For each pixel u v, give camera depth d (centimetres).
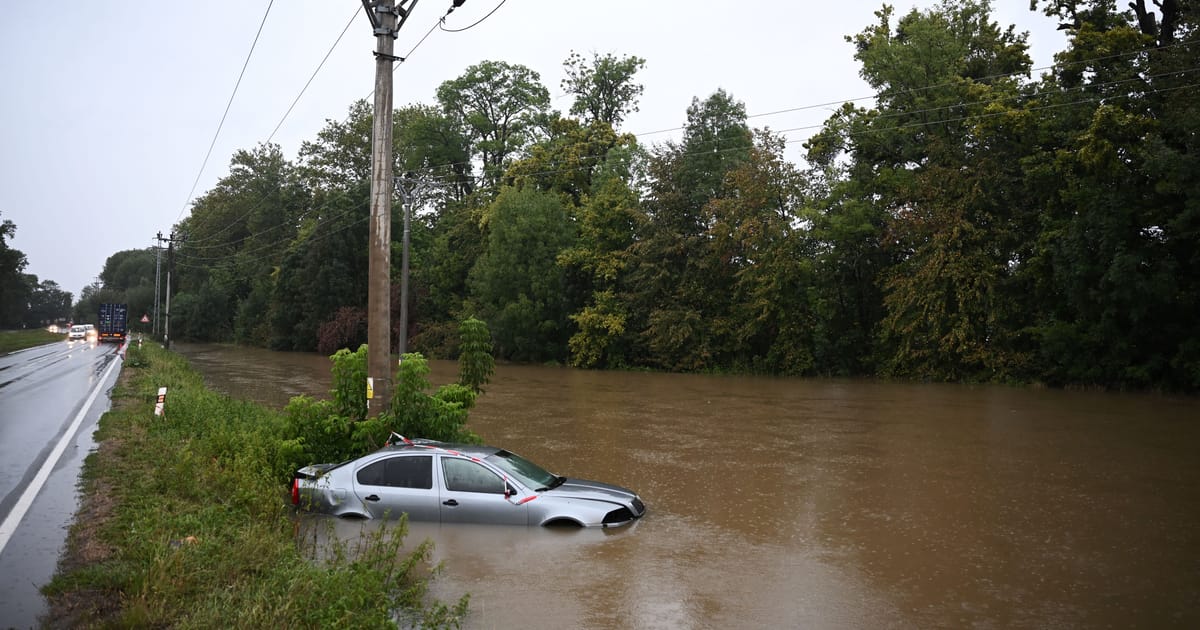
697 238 4416
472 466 1014
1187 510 1146
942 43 3803
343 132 7681
